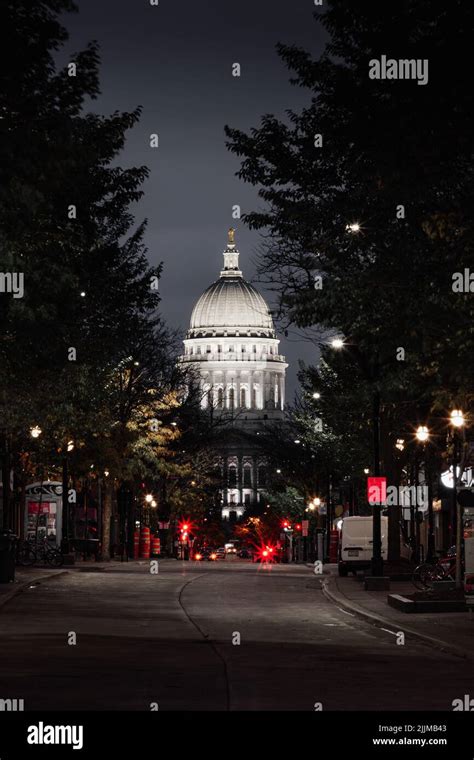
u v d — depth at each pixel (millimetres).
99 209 35688
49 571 53875
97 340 41406
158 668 19141
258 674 18500
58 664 19438
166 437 83375
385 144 24234
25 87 22656
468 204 24141
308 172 32156
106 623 28469
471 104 23062
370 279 26578
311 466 94688
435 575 39312
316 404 60562
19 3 21812
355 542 54906
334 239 29203
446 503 67688
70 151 22984
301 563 95625
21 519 65688
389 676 18422
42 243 27641
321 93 27500
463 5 23078
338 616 31828
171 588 44094
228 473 139875
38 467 64438
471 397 27594
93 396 43906
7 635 24844
